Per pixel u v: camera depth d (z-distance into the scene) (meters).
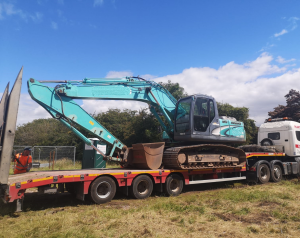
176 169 8.52
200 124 9.00
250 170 10.89
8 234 4.32
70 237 4.21
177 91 19.22
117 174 7.20
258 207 6.51
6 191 5.44
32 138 30.69
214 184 10.90
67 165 17.80
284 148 12.59
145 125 18.09
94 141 13.02
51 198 7.73
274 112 25.34
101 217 5.38
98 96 7.90
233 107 20.95
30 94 6.89
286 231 4.69
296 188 9.34
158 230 4.66
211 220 5.36
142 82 9.08
